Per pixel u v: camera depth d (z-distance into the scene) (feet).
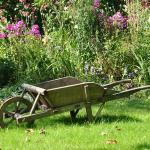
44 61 42.11
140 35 40.73
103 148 24.62
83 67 40.86
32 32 44.11
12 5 52.60
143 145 24.97
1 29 46.39
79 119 30.58
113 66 40.22
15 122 29.73
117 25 42.34
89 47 41.24
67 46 41.96
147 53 39.70
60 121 30.30
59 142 25.75
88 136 26.68
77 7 41.96
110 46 40.78
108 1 50.42
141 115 31.22
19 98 28.96
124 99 36.37
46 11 48.49
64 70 41.19
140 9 42.42
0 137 26.91
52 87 30.78
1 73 41.81
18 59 42.57
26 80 40.98
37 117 28.37
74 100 29.17
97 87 29.50
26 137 26.73
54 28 44.42
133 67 40.09
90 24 41.65
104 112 32.14
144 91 37.52
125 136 26.61
